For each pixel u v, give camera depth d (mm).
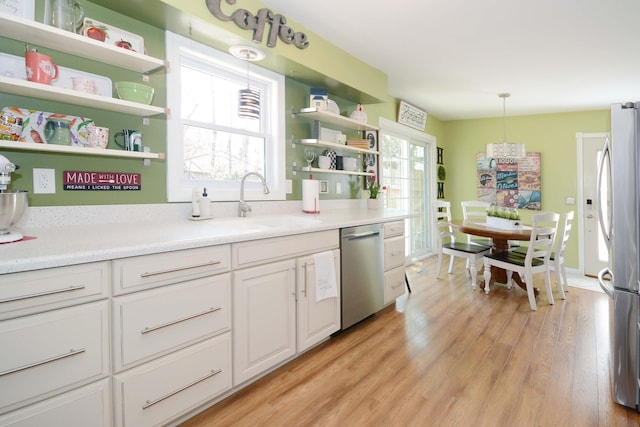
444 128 5969
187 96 2275
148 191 1995
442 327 2715
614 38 2717
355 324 2762
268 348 1890
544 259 3352
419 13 2367
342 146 3180
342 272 2438
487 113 5348
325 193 3391
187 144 2277
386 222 2930
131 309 1311
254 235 1748
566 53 3020
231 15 2027
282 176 2828
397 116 4605
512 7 2271
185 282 1491
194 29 2016
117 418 1285
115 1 1716
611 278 1823
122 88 1746
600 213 1993
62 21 1529
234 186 2551
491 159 5594
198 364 1543
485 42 2809
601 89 4039
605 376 1996
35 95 1516
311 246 2160
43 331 1101
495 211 3879
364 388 1863
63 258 1119
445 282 4059
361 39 2775
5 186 1298
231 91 2539
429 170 5633
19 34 1446
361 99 3531
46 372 1112
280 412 1656
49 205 1641
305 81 2957
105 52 1649
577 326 2752
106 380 1254
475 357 2221
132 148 1839
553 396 1798
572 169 5043
